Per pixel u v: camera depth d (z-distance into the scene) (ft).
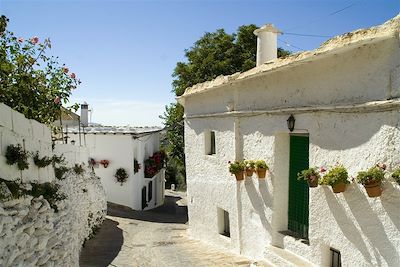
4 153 16.93
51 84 24.77
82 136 64.23
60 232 22.13
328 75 18.15
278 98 22.67
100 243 36.58
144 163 70.23
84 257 30.66
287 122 21.47
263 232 24.82
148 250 32.89
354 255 16.44
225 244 31.55
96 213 43.32
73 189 31.27
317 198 18.81
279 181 23.40
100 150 64.64
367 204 15.65
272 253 21.98
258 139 25.21
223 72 66.39
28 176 19.79
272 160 23.52
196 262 27.32
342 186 16.48
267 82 23.85
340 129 17.37
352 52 16.52
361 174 14.83
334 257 18.78
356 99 16.44
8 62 20.48
